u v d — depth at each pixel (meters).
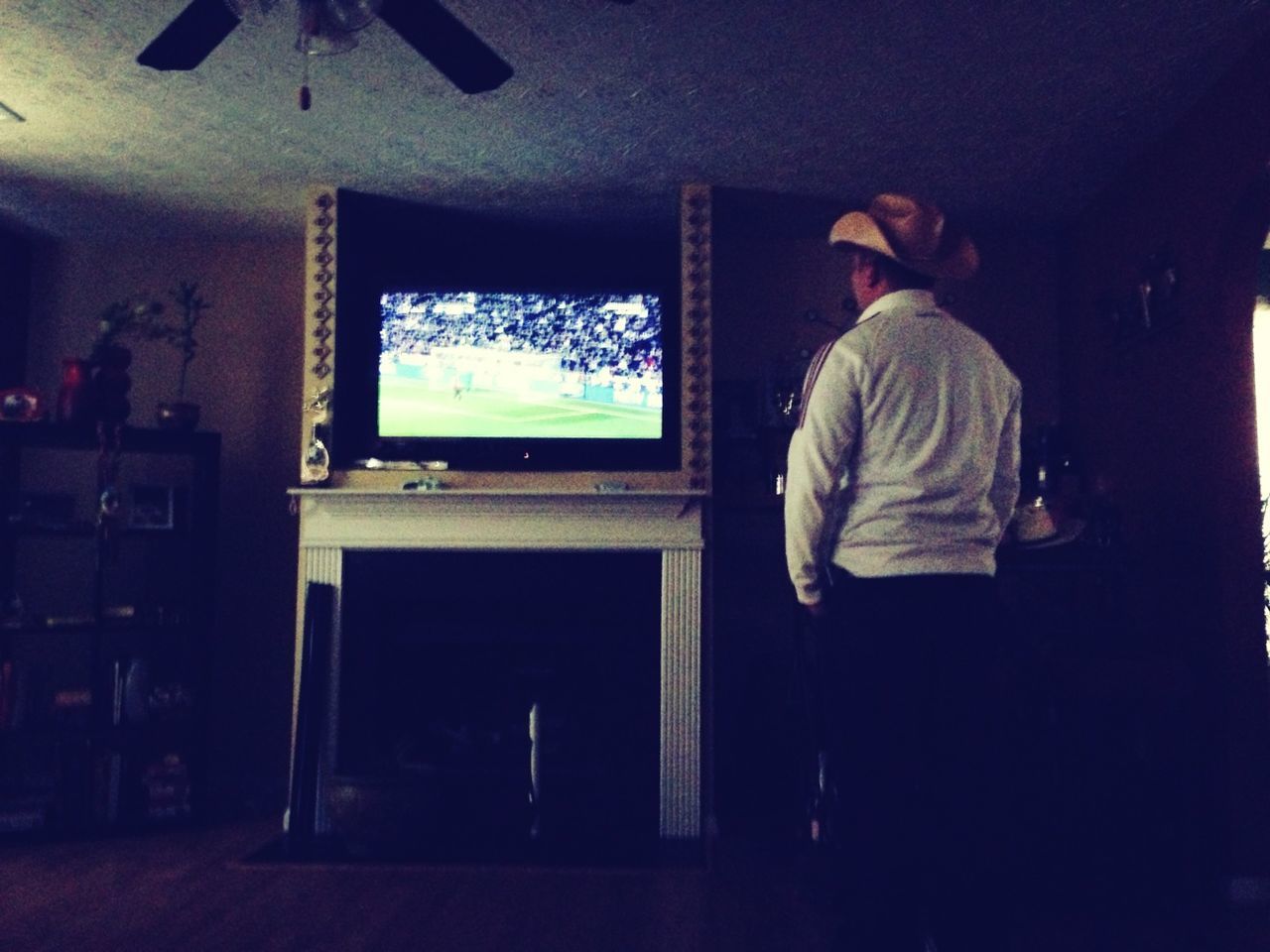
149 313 4.44
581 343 4.54
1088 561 3.63
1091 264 4.36
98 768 4.18
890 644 1.89
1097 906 3.19
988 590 1.95
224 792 4.78
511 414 4.52
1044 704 3.36
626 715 4.22
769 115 3.56
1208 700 3.38
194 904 3.17
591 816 4.01
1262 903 3.21
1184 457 3.56
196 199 4.46
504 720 4.38
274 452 4.93
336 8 2.29
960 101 3.44
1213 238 3.34
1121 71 3.23
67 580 4.87
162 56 2.42
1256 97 3.05
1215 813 3.33
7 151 3.92
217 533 4.88
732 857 3.78
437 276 4.91
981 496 1.96
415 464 4.31
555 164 4.01
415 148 3.87
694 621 4.15
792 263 4.82
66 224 4.79
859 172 4.06
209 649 4.38
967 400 1.96
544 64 3.20
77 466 4.91
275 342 4.97
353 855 3.79
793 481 1.98
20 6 2.84
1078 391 4.50
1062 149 3.83
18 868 3.63
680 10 2.88
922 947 1.96
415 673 4.40
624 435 4.49
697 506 4.17
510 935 2.88
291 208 4.57
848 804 1.92
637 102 3.47
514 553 4.27
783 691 4.35
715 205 4.45
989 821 1.91
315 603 4.18
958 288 4.77
